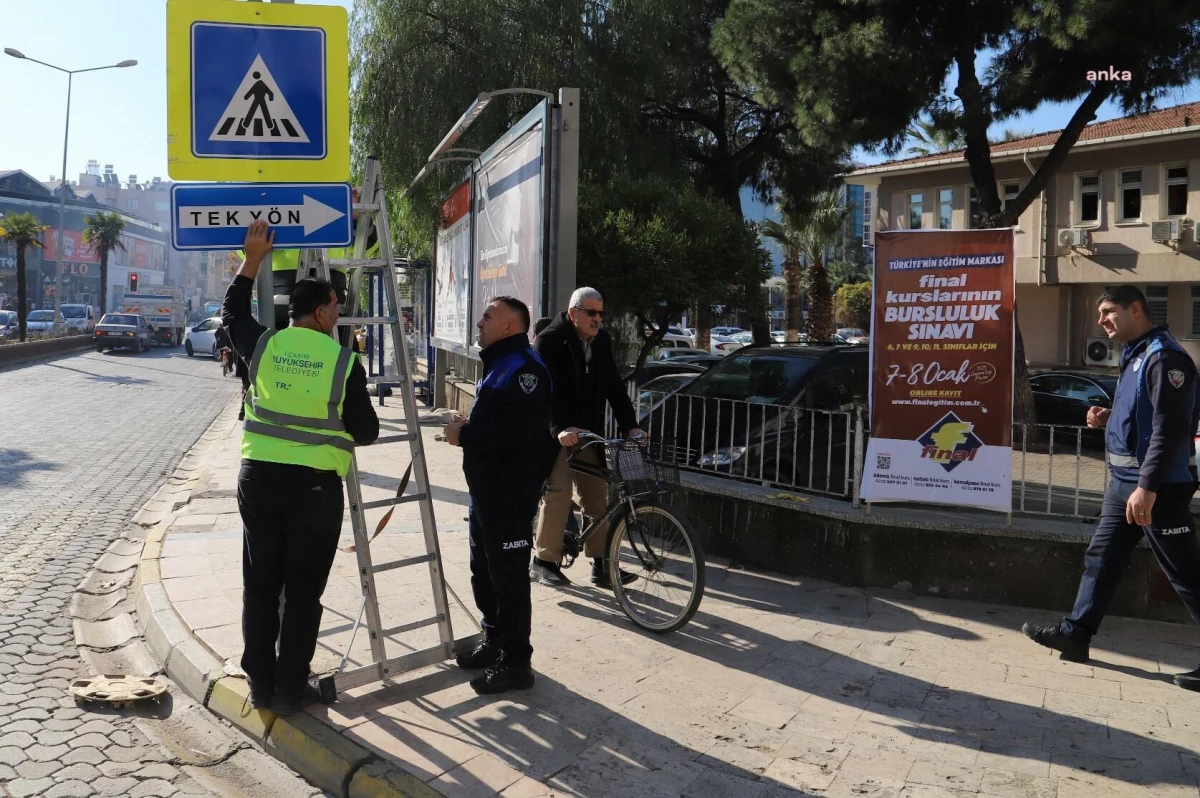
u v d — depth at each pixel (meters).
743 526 6.25
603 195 11.34
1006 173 28.08
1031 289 28.84
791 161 22.89
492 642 4.42
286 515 3.72
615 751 3.64
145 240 98.88
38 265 80.50
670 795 3.33
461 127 9.13
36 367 25.91
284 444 3.70
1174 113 26.16
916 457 5.59
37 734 3.94
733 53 13.41
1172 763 3.57
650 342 11.55
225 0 4.07
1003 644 4.86
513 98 15.38
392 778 3.40
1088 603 4.55
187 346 33.91
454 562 6.30
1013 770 3.52
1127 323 4.36
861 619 5.22
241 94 4.11
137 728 4.06
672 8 16.83
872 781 3.44
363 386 3.86
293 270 5.42
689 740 3.75
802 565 5.98
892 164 30.23
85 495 9.07
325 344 3.79
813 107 12.23
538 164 7.53
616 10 16.23
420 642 4.77
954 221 29.34
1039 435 7.34
